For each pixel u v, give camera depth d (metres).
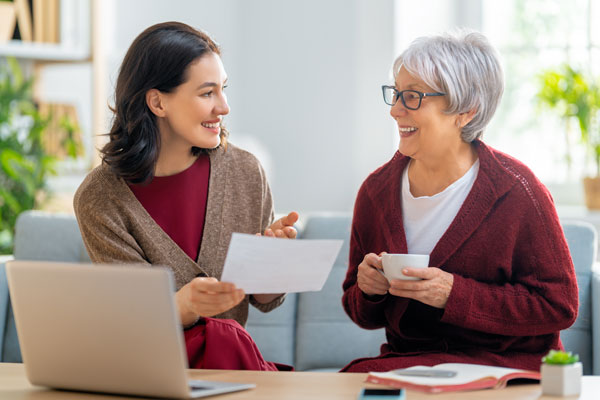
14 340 2.40
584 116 3.19
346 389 1.21
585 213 3.19
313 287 1.40
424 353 1.70
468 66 1.64
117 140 1.79
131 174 1.76
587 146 3.29
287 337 2.42
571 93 3.20
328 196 3.73
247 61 3.92
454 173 1.73
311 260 1.34
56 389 1.25
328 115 3.72
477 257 1.68
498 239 1.67
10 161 3.12
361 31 3.63
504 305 1.60
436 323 1.72
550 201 1.69
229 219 1.87
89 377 1.19
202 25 3.84
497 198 1.68
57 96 3.32
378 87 3.61
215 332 1.59
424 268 1.54
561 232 1.67
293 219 1.68
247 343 1.61
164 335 1.10
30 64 3.32
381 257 1.63
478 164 1.73
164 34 1.76
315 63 3.75
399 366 1.66
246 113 3.93
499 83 1.68
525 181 1.69
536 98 3.54
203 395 1.16
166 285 1.08
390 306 1.75
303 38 3.78
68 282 1.14
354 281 1.88
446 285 1.57
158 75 1.74
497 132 3.65
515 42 3.62
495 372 1.26
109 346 1.14
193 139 1.76
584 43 3.49
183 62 1.73
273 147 3.86
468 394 1.17
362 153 3.67
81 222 1.80
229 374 1.35
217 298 1.39
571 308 1.62
